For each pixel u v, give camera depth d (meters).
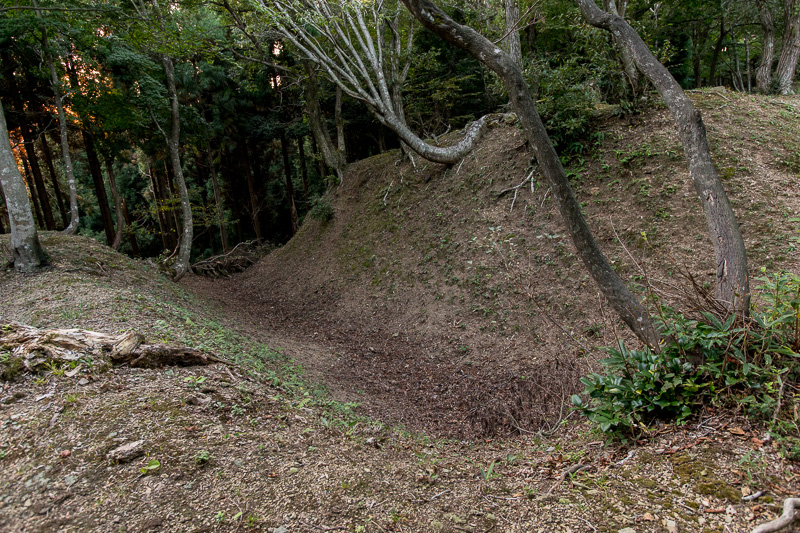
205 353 4.93
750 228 6.82
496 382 6.52
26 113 14.80
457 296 9.13
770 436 2.69
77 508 2.44
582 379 3.81
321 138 17.73
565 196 3.86
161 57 15.12
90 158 16.59
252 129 21.83
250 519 2.43
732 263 3.59
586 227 3.90
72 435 3.05
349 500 2.68
